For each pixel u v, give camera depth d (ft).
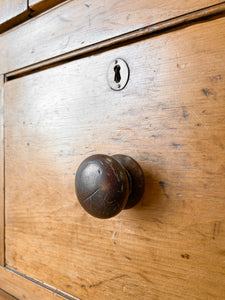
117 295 1.41
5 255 2.13
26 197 1.95
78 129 1.62
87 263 1.55
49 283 1.76
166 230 1.25
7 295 2.04
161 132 1.28
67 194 1.67
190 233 1.18
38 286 1.80
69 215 1.65
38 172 1.86
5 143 2.14
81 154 1.60
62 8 1.70
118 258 1.42
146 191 1.32
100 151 1.51
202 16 1.16
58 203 1.72
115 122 1.44
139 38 1.37
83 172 1.14
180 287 1.20
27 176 1.94
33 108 1.90
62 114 1.71
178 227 1.22
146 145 1.32
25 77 1.97
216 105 1.12
